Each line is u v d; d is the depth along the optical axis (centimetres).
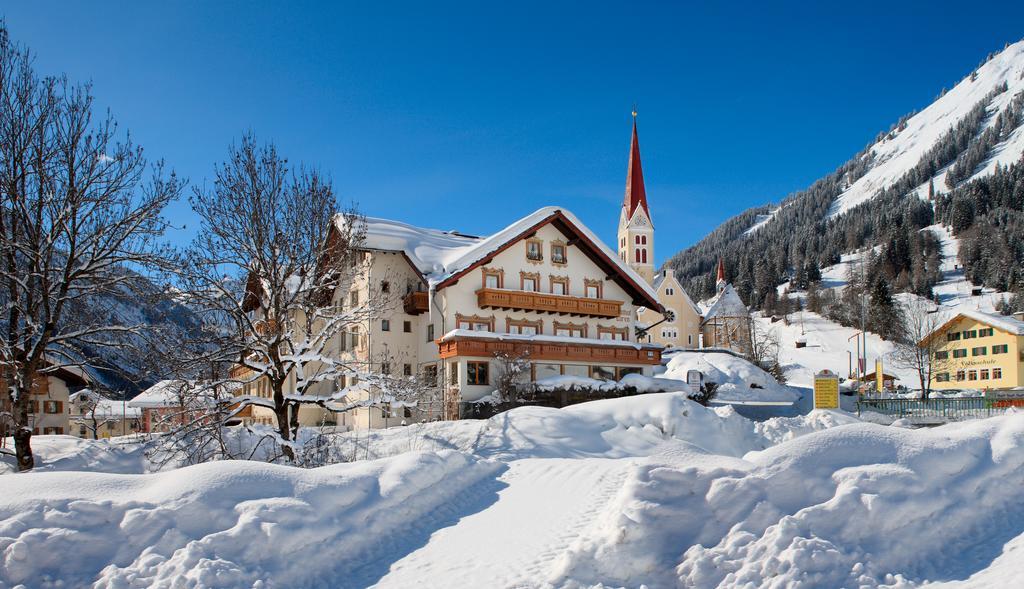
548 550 1024
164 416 2198
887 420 3378
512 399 3344
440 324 3703
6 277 2019
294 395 2166
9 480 1065
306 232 2197
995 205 19400
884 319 11906
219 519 1002
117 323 2258
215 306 2123
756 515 931
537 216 3928
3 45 1981
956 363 7288
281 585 930
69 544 918
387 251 3891
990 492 990
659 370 5697
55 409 4516
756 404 4469
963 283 15738
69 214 2017
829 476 977
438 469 1434
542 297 3888
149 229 2131
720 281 15262
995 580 816
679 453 2150
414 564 1013
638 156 10500
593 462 1717
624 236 10488
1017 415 1142
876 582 831
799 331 13275
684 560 891
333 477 1219
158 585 868
